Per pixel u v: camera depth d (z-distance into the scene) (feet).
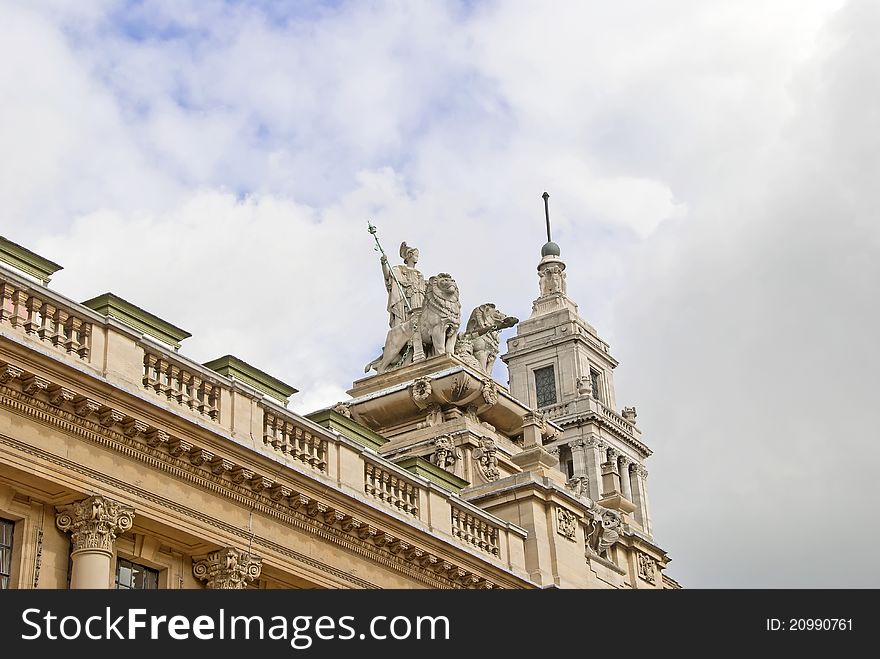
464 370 196.13
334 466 142.31
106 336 123.85
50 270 133.28
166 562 127.44
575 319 470.39
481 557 156.15
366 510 142.31
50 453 117.70
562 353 465.06
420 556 148.36
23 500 118.62
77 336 122.11
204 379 131.54
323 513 138.41
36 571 117.70
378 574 144.56
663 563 196.03
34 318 119.14
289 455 138.21
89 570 118.42
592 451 447.83
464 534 157.79
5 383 115.34
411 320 211.00
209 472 129.18
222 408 132.26
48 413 118.21
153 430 124.16
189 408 129.29
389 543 144.77
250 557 131.13
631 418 477.36
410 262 223.51
